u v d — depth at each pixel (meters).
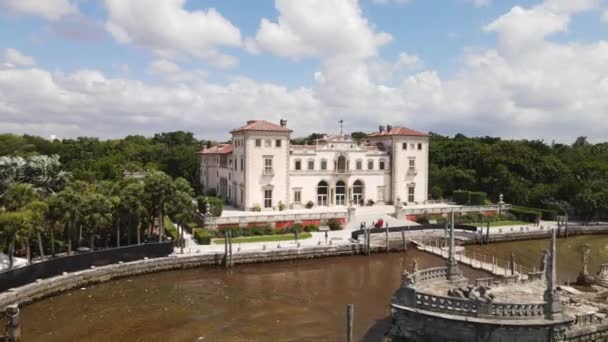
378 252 60.25
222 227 66.44
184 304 39.62
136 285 45.38
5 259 45.50
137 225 56.56
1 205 48.91
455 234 68.69
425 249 60.81
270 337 32.44
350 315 25.77
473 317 26.84
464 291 30.52
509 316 26.61
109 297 41.38
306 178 84.00
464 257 55.69
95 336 32.47
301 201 83.88
